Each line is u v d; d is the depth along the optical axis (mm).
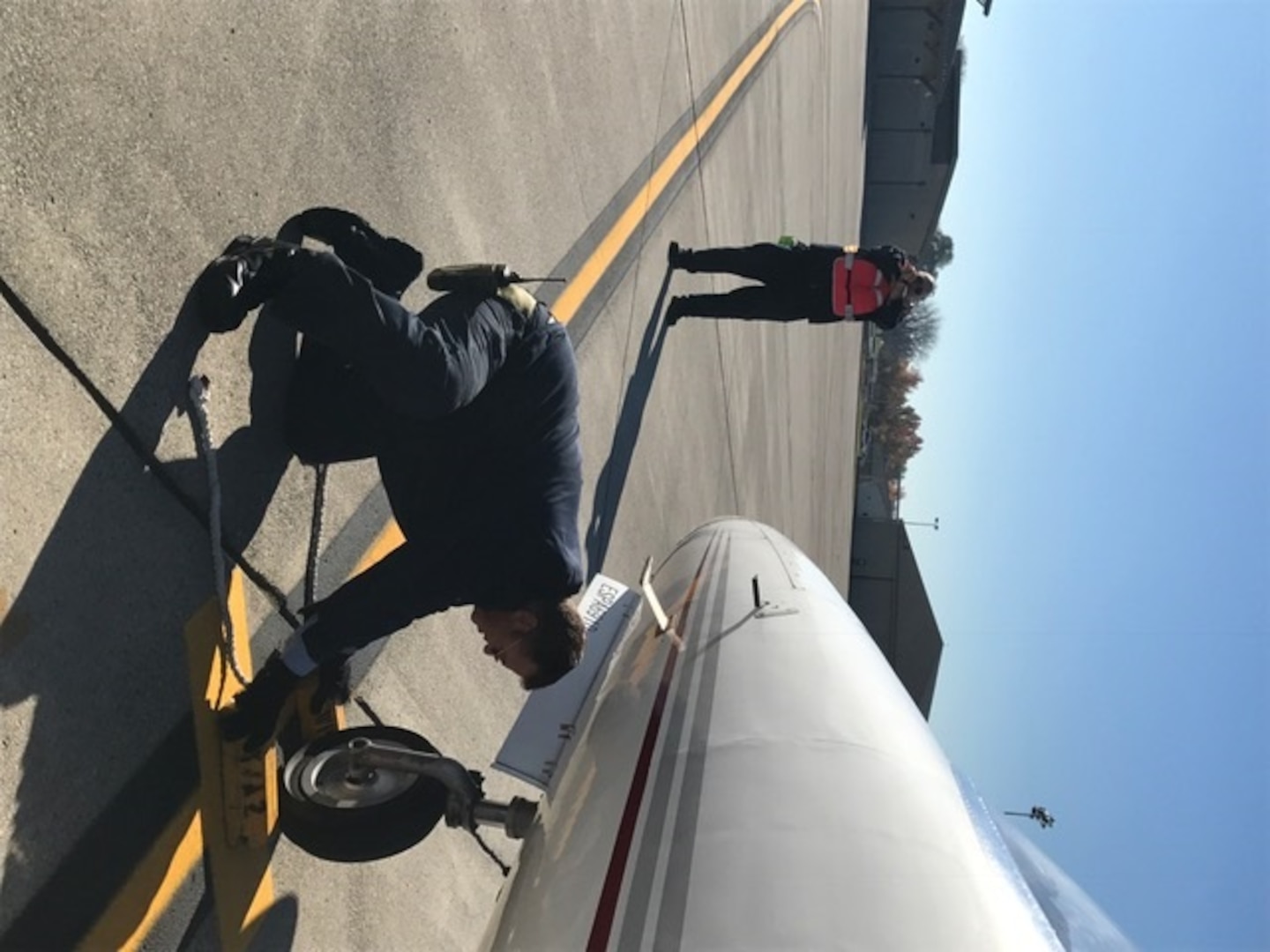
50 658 2316
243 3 3076
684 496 8195
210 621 2842
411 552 2623
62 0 2420
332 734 2855
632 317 6828
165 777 2627
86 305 2457
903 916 1736
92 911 2383
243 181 3021
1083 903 2199
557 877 2031
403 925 3650
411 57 4090
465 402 2514
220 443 2900
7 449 2246
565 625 2600
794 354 15391
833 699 2395
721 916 1732
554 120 5711
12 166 2279
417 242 4062
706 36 9930
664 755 2223
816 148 17984
